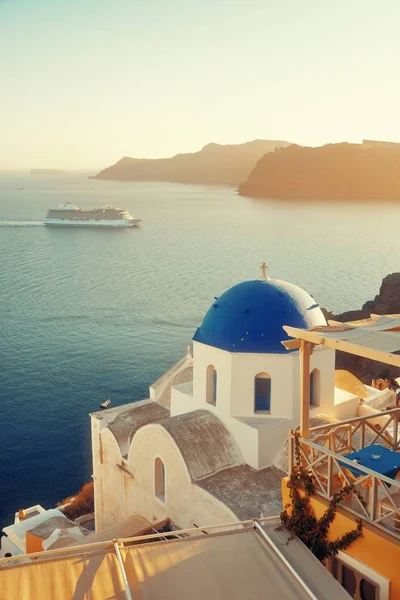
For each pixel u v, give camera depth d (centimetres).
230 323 2405
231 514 2038
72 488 4756
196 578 1204
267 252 16912
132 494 2619
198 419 2425
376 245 18075
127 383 6988
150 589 1171
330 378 2472
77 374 7275
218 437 2370
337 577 1312
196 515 2230
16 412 6225
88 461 5191
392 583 1187
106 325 9375
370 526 1232
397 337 1278
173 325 9362
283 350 2334
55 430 5806
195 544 1313
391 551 1181
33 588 1156
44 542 2695
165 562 1252
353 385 2917
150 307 10500
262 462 2306
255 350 2342
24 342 8525
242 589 1176
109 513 2836
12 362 7712
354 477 1354
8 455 5312
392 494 1332
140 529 2412
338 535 1288
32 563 1226
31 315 10006
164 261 15462
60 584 1170
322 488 1338
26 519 3331
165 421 2427
